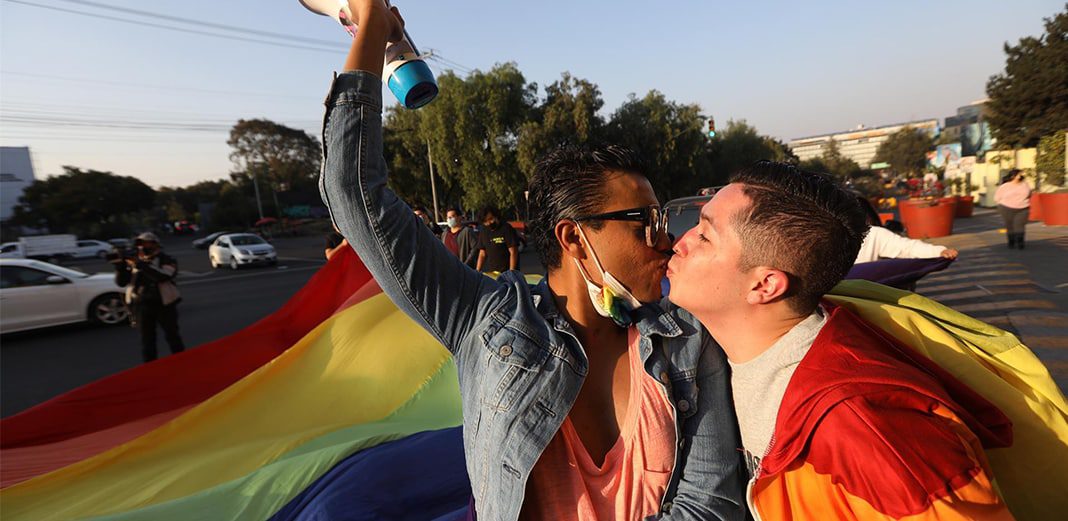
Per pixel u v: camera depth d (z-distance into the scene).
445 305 1.09
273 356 3.85
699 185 35.22
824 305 1.12
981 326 1.23
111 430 3.26
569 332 1.08
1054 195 13.22
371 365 3.31
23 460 2.96
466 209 28.83
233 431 3.11
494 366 1.05
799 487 0.95
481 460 1.05
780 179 0.97
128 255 6.29
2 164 60.38
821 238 0.93
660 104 32.00
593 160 1.07
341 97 1.01
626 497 1.01
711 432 1.08
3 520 2.46
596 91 28.28
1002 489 1.06
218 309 11.02
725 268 0.99
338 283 4.29
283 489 2.26
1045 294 6.41
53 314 8.74
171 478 2.64
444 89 27.02
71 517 2.41
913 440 0.81
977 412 1.00
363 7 1.09
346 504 2.10
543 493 1.02
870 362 0.90
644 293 1.09
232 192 66.19
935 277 8.12
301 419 3.12
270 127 69.62
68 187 56.81
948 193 26.00
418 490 2.24
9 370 6.82
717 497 1.04
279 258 25.25
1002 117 22.47
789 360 1.00
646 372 1.07
